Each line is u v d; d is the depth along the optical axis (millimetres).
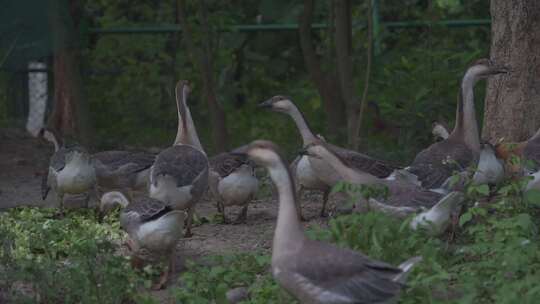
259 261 9922
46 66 23188
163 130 23578
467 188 10812
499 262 9125
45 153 20547
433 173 12453
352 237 9156
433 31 20906
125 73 24172
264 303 9008
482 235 9961
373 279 7742
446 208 10164
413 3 23516
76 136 21297
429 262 8688
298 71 25156
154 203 10641
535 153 12547
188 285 9383
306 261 7898
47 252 10875
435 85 19016
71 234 11906
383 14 23703
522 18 14188
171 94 23828
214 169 13648
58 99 21594
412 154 18281
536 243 9750
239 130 23875
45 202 15766
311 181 13781
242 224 13875
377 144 19234
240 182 13453
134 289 9562
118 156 14828
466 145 13312
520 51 14250
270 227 13570
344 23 19172
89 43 23406
